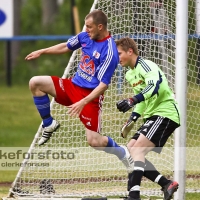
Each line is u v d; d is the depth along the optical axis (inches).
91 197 997.2
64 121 1067.9
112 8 1058.7
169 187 892.6
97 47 882.1
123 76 1079.0
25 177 1053.8
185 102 938.1
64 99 919.7
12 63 3464.6
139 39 1062.4
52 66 3297.2
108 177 1095.6
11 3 2372.0
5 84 2972.4
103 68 868.0
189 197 1027.3
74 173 1092.5
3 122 1959.9
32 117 2055.9
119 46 895.1
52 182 1086.4
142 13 1050.1
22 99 2386.8
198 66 1087.6
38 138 1051.9
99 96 907.4
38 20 4084.6
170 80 1020.5
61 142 1083.3
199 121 1163.9
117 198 1003.3
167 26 1031.6
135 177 876.0
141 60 892.6
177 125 895.1
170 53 1032.2
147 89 854.5
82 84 902.4
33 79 911.0
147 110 904.3
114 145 940.6
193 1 1034.7
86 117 905.5
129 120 933.8
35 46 3543.3
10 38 2389.3
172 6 1029.2
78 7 3713.1
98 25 874.8
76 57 1028.5
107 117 1088.2
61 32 3698.3
